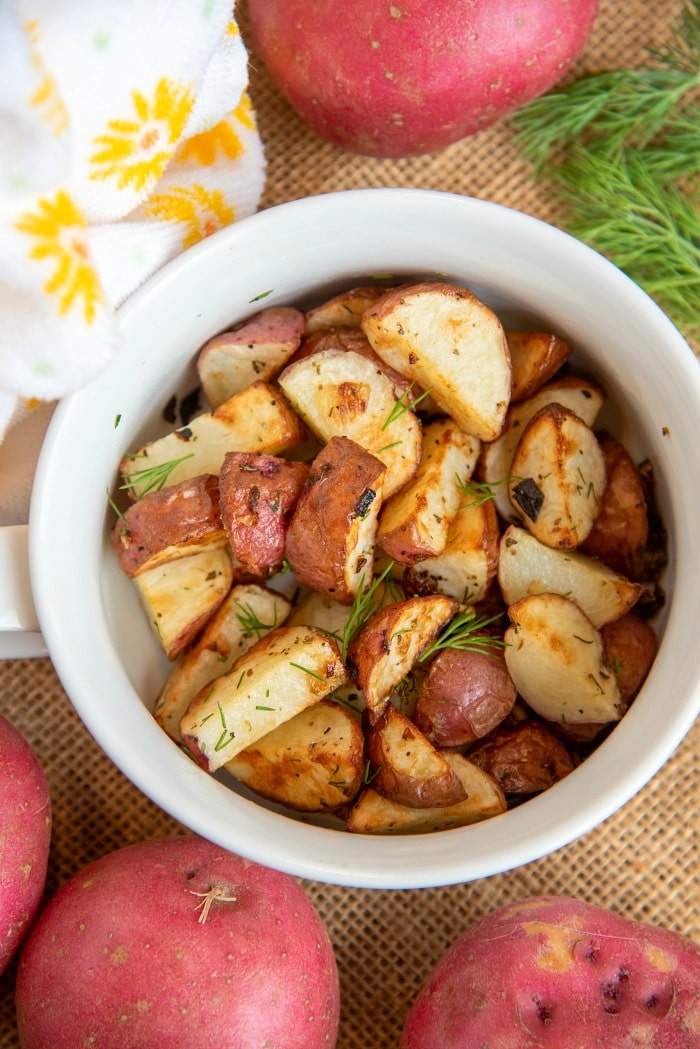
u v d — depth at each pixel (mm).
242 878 425
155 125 401
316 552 396
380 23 417
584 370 431
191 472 416
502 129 476
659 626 427
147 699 427
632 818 471
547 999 416
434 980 430
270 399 413
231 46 417
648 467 427
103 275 411
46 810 430
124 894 420
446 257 414
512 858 387
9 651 413
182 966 413
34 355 390
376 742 409
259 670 400
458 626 415
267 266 412
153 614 415
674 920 470
